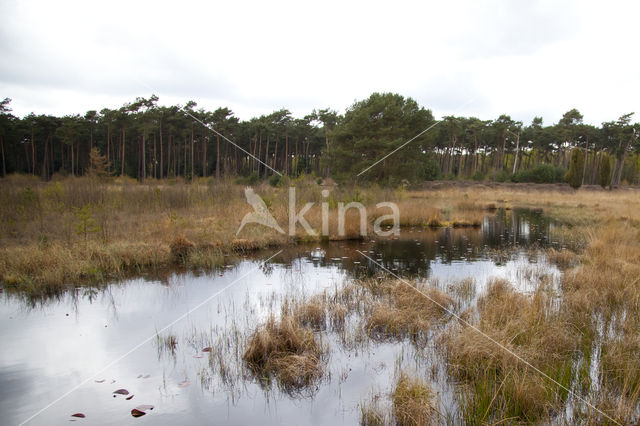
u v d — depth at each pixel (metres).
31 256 8.24
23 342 5.18
